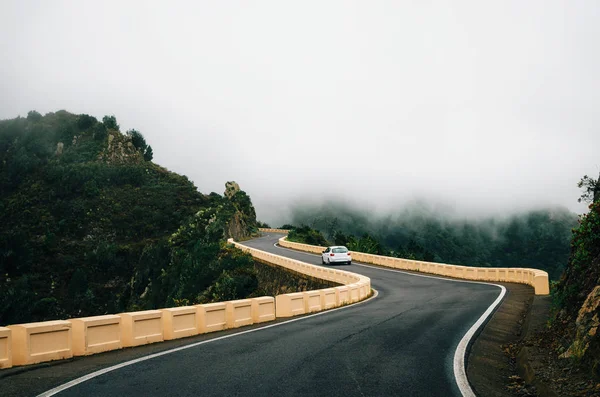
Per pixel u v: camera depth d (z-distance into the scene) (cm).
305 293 1788
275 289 4209
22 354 918
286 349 1020
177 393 688
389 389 712
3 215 11381
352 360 908
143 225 11581
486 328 1327
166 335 1202
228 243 6769
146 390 706
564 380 740
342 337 1167
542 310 1522
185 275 6425
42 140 15212
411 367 856
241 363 884
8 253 9375
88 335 1027
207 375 794
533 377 792
